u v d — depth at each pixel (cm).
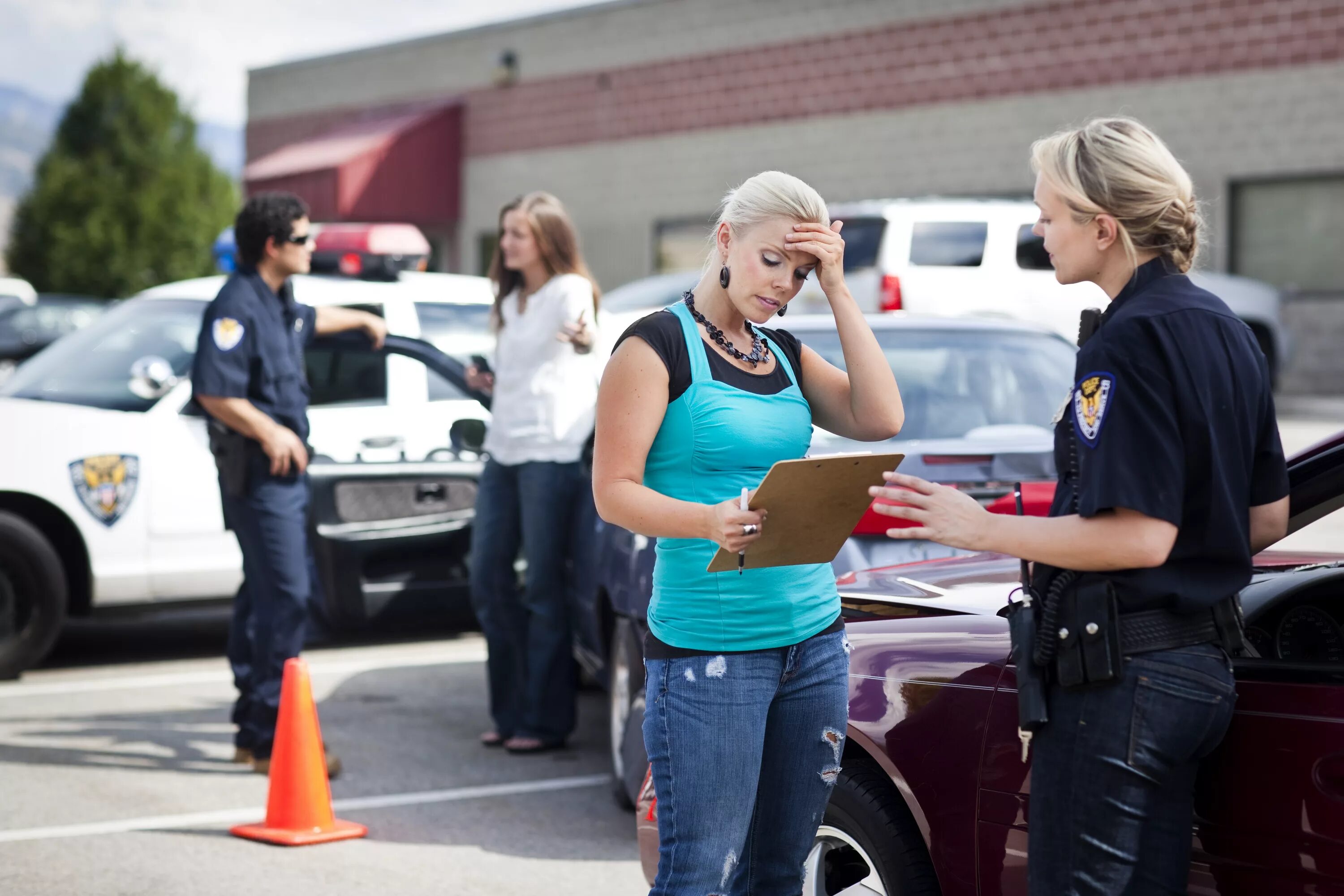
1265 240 1845
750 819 291
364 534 712
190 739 618
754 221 278
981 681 308
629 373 278
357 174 2666
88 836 491
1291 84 1791
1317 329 1802
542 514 582
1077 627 252
